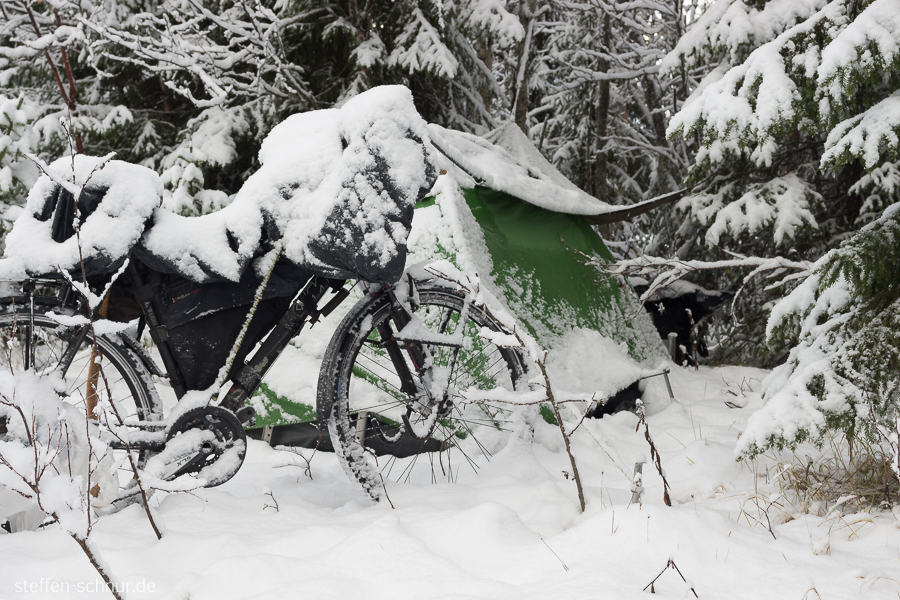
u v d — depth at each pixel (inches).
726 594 64.9
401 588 68.6
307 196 93.2
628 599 62.7
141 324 101.7
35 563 73.4
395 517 81.7
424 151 93.7
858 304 104.8
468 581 68.8
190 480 85.2
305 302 100.6
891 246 100.3
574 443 123.6
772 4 184.1
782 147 216.8
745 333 223.6
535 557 73.9
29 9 192.1
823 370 97.4
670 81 331.9
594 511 90.1
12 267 87.0
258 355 99.2
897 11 106.6
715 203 205.9
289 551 79.5
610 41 381.1
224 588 69.9
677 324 203.5
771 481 99.8
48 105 222.4
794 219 185.8
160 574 74.5
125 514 88.9
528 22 290.0
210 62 202.2
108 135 227.9
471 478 109.7
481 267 131.3
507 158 172.1
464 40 271.3
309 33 244.2
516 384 113.5
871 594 63.2
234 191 254.7
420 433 99.4
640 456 118.3
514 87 351.9
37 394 82.4
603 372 143.2
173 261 90.4
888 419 92.2
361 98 92.8
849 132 107.0
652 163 385.7
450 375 102.3
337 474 115.6
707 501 95.0
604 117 340.5
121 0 227.5
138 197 88.9
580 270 166.6
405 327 99.7
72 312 95.0
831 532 79.9
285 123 100.8
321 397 97.0
